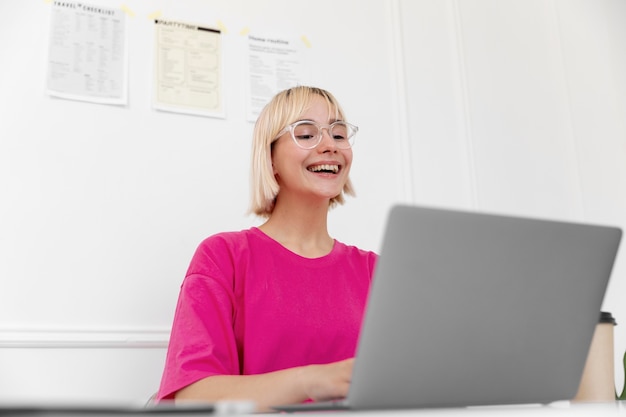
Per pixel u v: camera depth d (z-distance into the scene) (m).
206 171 2.26
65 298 2.00
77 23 2.22
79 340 1.96
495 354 0.84
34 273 1.98
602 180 2.85
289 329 1.42
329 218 2.37
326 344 1.44
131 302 2.06
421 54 2.69
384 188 2.48
